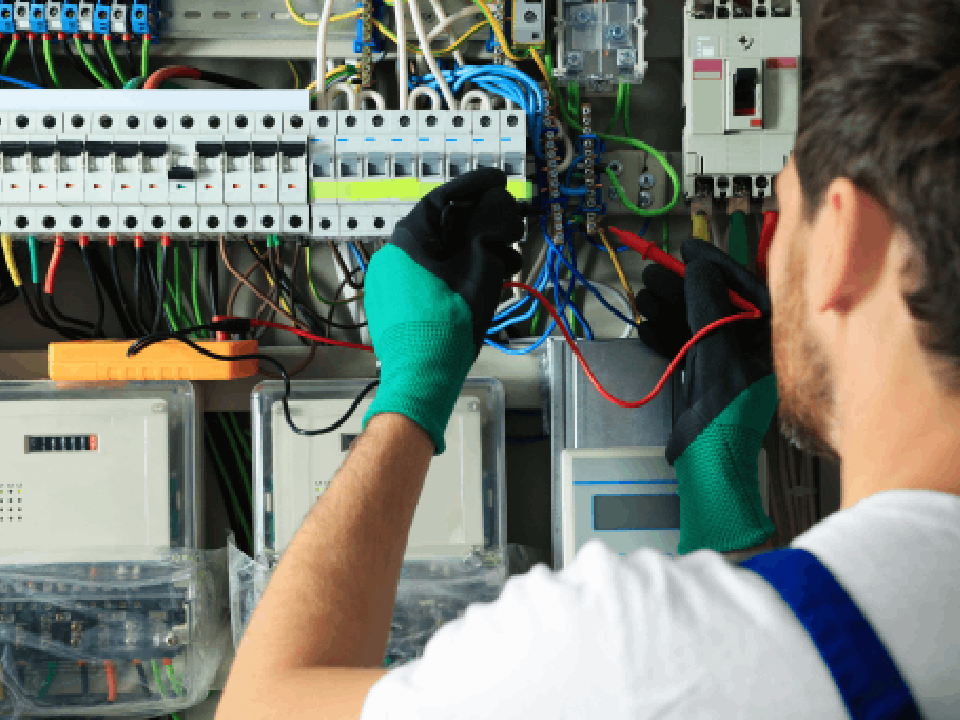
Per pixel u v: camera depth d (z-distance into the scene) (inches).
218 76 54.6
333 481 22.7
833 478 57.1
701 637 14.3
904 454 16.5
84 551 47.3
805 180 18.2
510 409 56.2
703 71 54.1
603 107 59.4
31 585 46.8
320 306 58.6
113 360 47.9
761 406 44.6
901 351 16.4
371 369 56.4
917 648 13.8
